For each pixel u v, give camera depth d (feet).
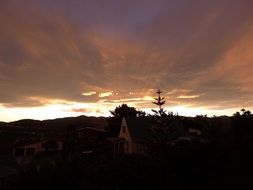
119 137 132.16
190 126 128.57
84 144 130.11
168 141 80.94
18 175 42.83
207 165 42.55
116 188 40.19
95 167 44.29
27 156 142.51
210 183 39.55
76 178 42.70
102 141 134.10
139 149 114.01
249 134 50.60
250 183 37.19
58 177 41.96
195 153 43.65
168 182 38.96
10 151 148.56
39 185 41.04
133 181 39.45
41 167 44.47
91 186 40.60
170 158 44.04
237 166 42.75
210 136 50.52
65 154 123.13
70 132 137.08
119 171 40.70
